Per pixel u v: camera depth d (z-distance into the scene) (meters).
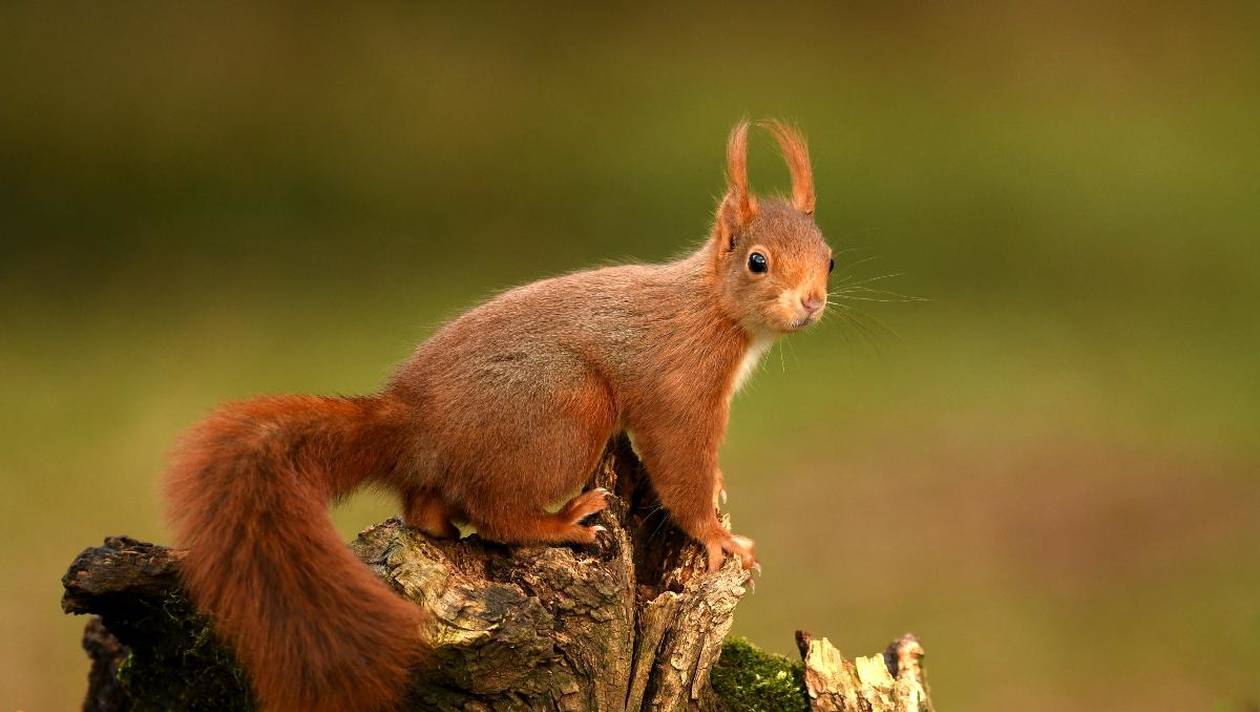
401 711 6.24
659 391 7.80
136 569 6.62
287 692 5.94
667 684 6.88
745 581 7.15
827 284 8.50
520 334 7.38
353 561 6.18
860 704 7.31
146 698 7.00
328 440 6.88
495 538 7.23
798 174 9.01
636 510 8.32
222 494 6.35
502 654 6.14
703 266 8.21
